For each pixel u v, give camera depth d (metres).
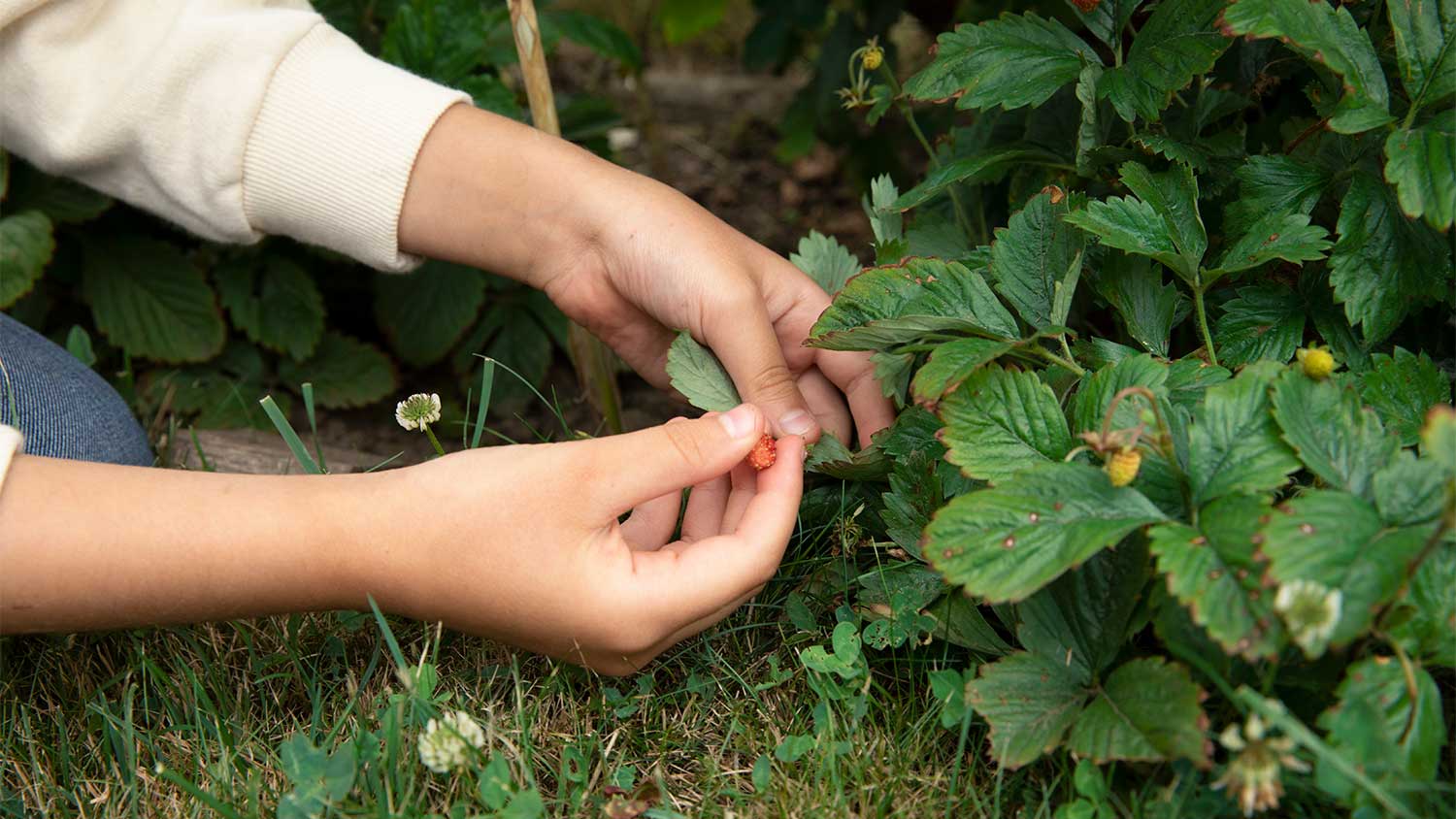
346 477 0.69
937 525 0.64
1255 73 0.79
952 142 0.88
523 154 0.80
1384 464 0.63
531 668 0.76
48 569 0.66
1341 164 0.74
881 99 0.84
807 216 1.27
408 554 0.68
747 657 0.76
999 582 0.63
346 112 0.81
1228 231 0.73
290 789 0.72
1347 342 0.73
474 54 0.95
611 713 0.74
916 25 1.37
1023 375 0.67
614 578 0.69
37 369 0.82
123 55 0.81
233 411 0.99
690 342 0.77
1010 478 0.65
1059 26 0.77
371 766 0.70
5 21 0.79
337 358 1.02
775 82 1.52
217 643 0.78
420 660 0.74
